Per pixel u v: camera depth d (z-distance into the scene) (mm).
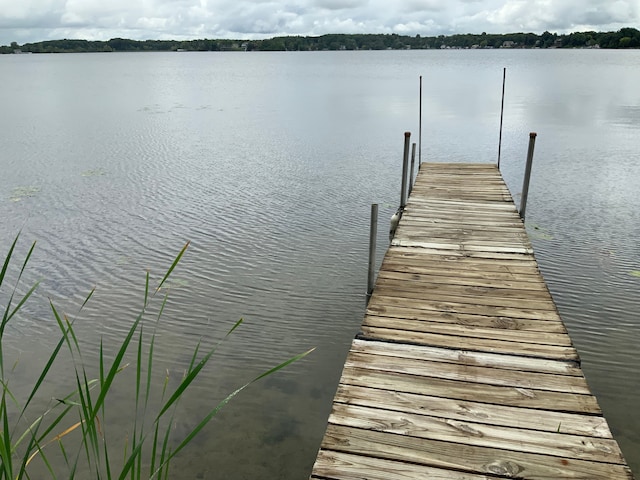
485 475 2520
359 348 3645
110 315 5992
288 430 4258
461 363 3451
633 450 3951
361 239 8234
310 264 7332
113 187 11086
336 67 72562
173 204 9945
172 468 3875
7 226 8750
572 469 2543
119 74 55969
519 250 5527
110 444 4086
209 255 7609
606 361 5047
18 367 5059
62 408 4500
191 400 4605
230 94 32312
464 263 5188
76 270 7117
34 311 6074
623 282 6625
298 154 14367
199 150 14891
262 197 10391
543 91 31938
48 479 3756
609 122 19141
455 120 20172
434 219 6652
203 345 5422
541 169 12406
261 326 5766
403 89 34656
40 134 17328
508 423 2871
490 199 7559
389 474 2535
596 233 8305
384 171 12453
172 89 36094
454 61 92625
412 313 4156
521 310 4195
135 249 7828
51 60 119938
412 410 2984
